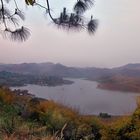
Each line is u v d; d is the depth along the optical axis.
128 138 4.95
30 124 7.23
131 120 5.09
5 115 7.60
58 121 7.50
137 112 5.09
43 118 7.81
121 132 5.08
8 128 5.45
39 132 5.72
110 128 5.24
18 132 5.34
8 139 4.48
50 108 8.59
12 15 7.03
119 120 5.34
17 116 8.09
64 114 8.22
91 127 7.38
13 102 9.64
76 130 7.13
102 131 5.28
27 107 8.98
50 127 7.29
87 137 6.76
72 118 8.09
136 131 4.88
